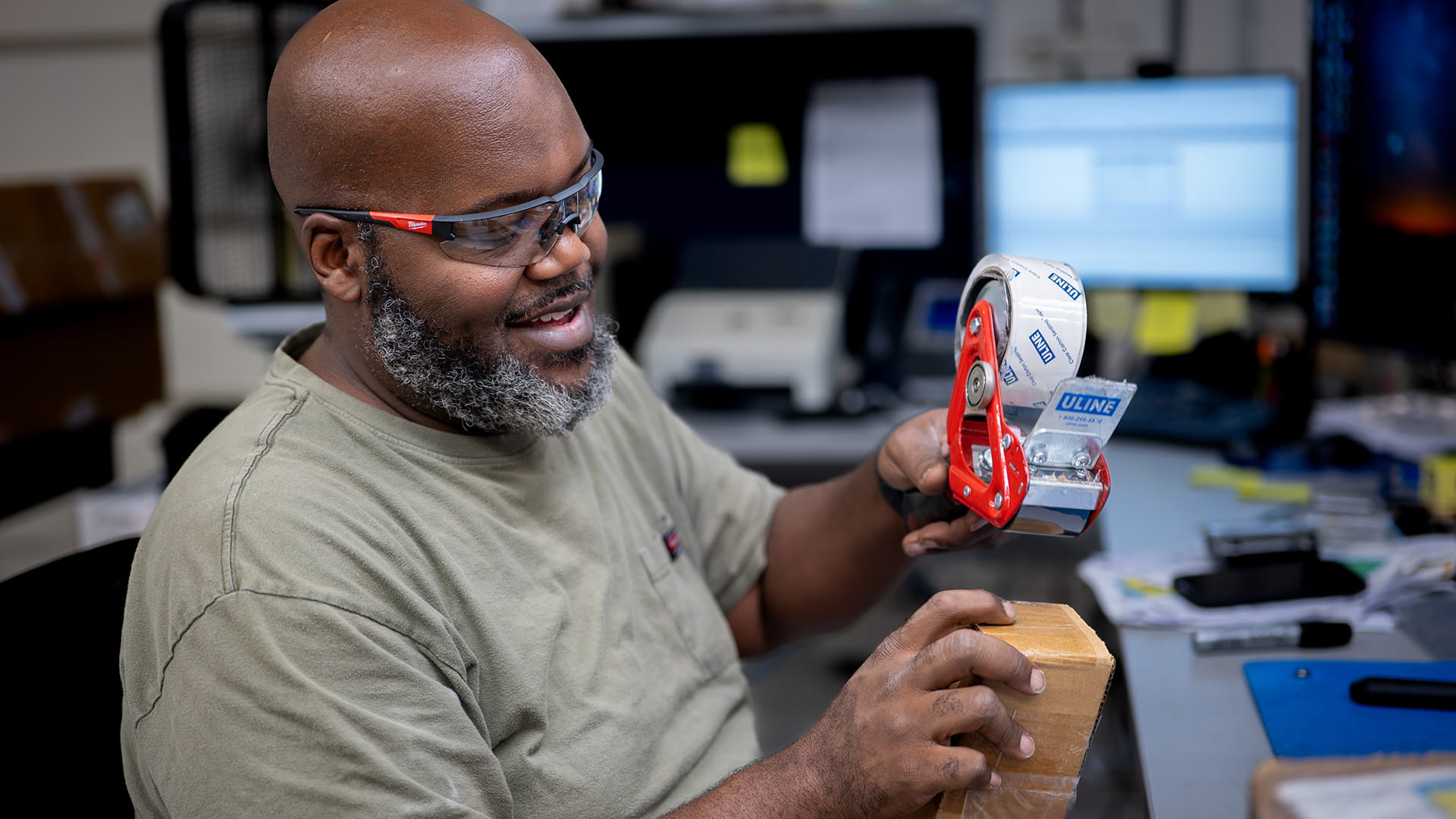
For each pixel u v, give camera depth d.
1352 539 1.20
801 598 1.02
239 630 0.66
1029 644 0.67
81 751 0.76
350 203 0.74
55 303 1.87
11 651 0.74
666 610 0.89
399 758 0.66
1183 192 1.78
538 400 0.78
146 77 2.80
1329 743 0.78
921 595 2.25
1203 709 0.86
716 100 2.35
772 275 2.14
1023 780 0.68
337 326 0.81
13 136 2.87
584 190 0.78
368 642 0.68
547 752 0.77
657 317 2.08
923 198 2.24
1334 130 1.58
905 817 0.70
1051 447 0.68
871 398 2.00
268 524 0.69
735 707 0.94
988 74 2.29
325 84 0.73
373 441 0.77
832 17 2.01
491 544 0.78
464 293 0.74
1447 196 1.32
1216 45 2.19
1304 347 1.64
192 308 2.91
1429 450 1.50
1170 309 1.83
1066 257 1.88
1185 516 1.34
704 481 1.04
